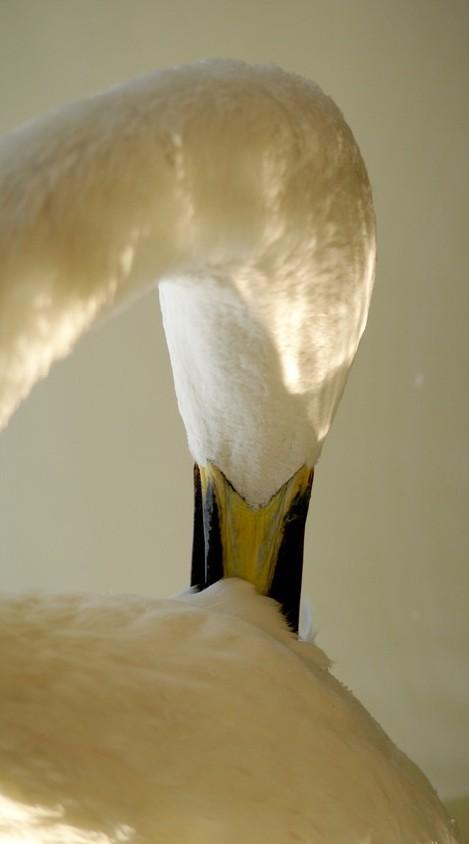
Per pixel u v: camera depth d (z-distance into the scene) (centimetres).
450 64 210
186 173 165
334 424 233
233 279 170
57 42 214
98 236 162
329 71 215
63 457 246
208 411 175
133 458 244
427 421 228
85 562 254
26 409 243
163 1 212
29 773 164
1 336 161
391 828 170
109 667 166
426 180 217
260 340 173
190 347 174
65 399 241
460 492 229
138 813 165
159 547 249
